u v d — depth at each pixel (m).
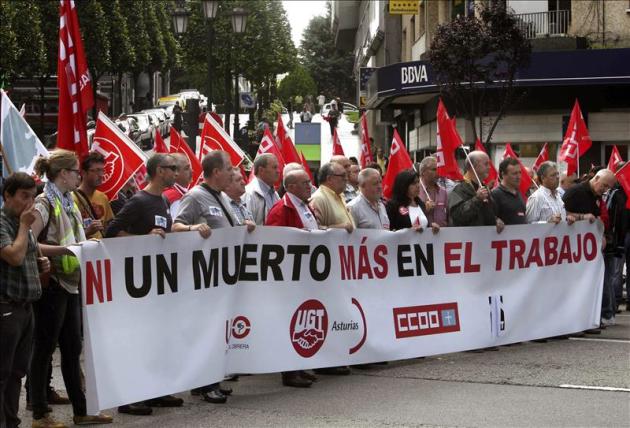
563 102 25.69
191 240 7.66
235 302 8.16
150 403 7.74
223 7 48.44
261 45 52.22
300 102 83.25
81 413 7.16
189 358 7.61
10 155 7.22
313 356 8.61
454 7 32.22
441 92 23.81
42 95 37.00
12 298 6.27
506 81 23.59
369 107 34.59
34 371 6.98
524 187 13.63
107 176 9.82
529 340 10.62
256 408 7.55
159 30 57.75
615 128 25.23
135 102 59.03
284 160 12.41
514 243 10.37
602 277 11.26
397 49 45.75
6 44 33.22
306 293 8.59
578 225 11.01
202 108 47.84
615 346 10.43
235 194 8.35
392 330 9.24
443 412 7.29
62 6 8.39
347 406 7.55
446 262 9.76
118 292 7.12
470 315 9.93
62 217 7.06
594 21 26.25
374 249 9.15
